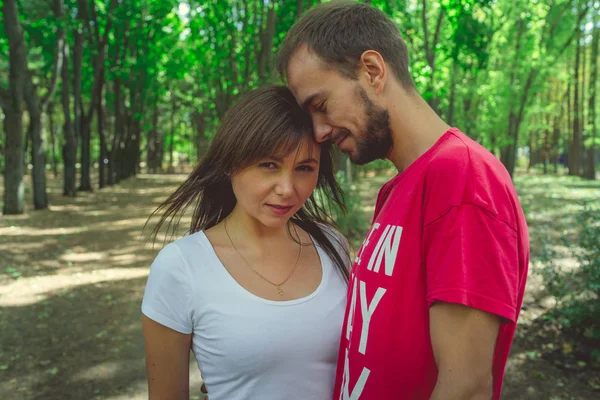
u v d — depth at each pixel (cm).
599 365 406
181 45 2398
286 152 138
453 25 1155
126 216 1257
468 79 1994
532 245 811
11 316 538
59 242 920
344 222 842
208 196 170
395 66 130
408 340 115
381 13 133
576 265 673
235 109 146
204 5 1526
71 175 1700
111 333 496
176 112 3872
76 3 1572
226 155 143
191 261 146
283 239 159
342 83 129
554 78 3192
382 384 119
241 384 142
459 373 104
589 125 2908
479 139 2484
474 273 103
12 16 1151
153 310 142
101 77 1753
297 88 136
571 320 456
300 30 136
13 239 934
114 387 391
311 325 146
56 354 447
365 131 131
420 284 115
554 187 2239
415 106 130
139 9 1727
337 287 160
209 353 143
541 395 368
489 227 105
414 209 116
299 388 144
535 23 2019
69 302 589
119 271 730
